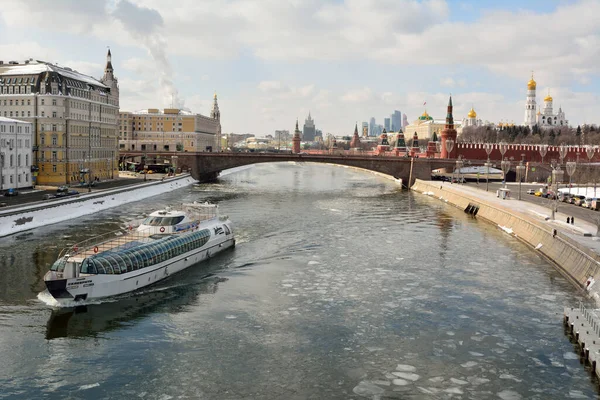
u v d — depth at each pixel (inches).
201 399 1701.5
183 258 3080.7
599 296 2608.3
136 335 2178.9
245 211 5482.3
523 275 3142.2
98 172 7431.1
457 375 1883.6
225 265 3240.7
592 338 2031.3
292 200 6658.5
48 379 1809.8
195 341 2129.7
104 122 7573.8
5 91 6323.8
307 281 2945.4
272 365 1934.1
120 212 5241.1
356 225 4726.9
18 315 2341.3
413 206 6304.1
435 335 2220.7
